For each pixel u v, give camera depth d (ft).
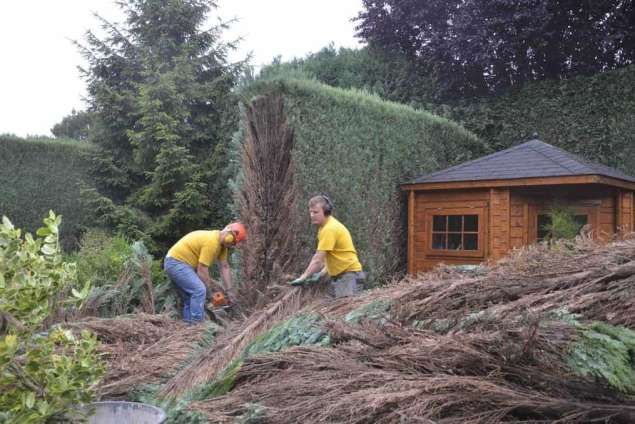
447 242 31.48
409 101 48.03
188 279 19.97
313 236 25.21
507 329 8.05
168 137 32.55
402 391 7.75
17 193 30.53
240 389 10.11
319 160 26.37
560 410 7.22
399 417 7.47
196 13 40.45
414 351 8.73
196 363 12.96
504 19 45.88
